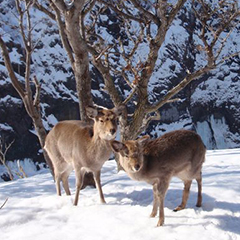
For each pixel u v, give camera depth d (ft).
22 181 27.76
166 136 16.83
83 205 18.31
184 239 13.64
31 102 26.35
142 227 14.83
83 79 23.95
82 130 19.06
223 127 72.69
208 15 28.50
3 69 50.06
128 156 15.46
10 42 51.75
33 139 52.13
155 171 15.84
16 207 17.76
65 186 20.90
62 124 20.68
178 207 16.85
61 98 54.85
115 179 23.80
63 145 19.71
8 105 49.78
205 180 21.86
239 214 15.84
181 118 67.62
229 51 74.59
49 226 15.44
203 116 71.72
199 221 15.16
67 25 21.49
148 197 18.94
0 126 49.11
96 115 17.98
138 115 29.66
